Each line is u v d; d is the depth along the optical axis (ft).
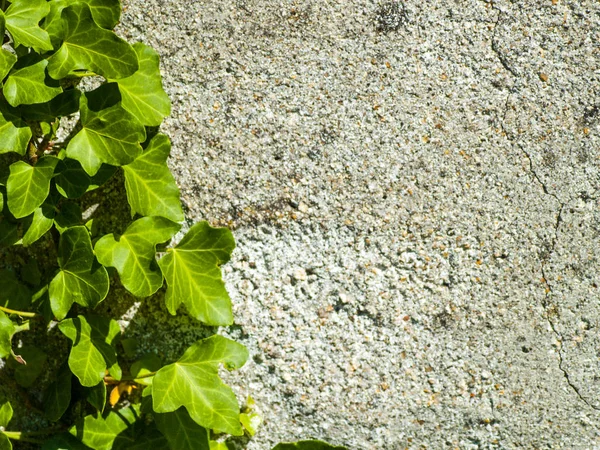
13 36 3.76
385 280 4.02
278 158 4.03
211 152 4.03
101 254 3.84
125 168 3.92
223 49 4.03
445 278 4.03
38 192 3.83
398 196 4.03
